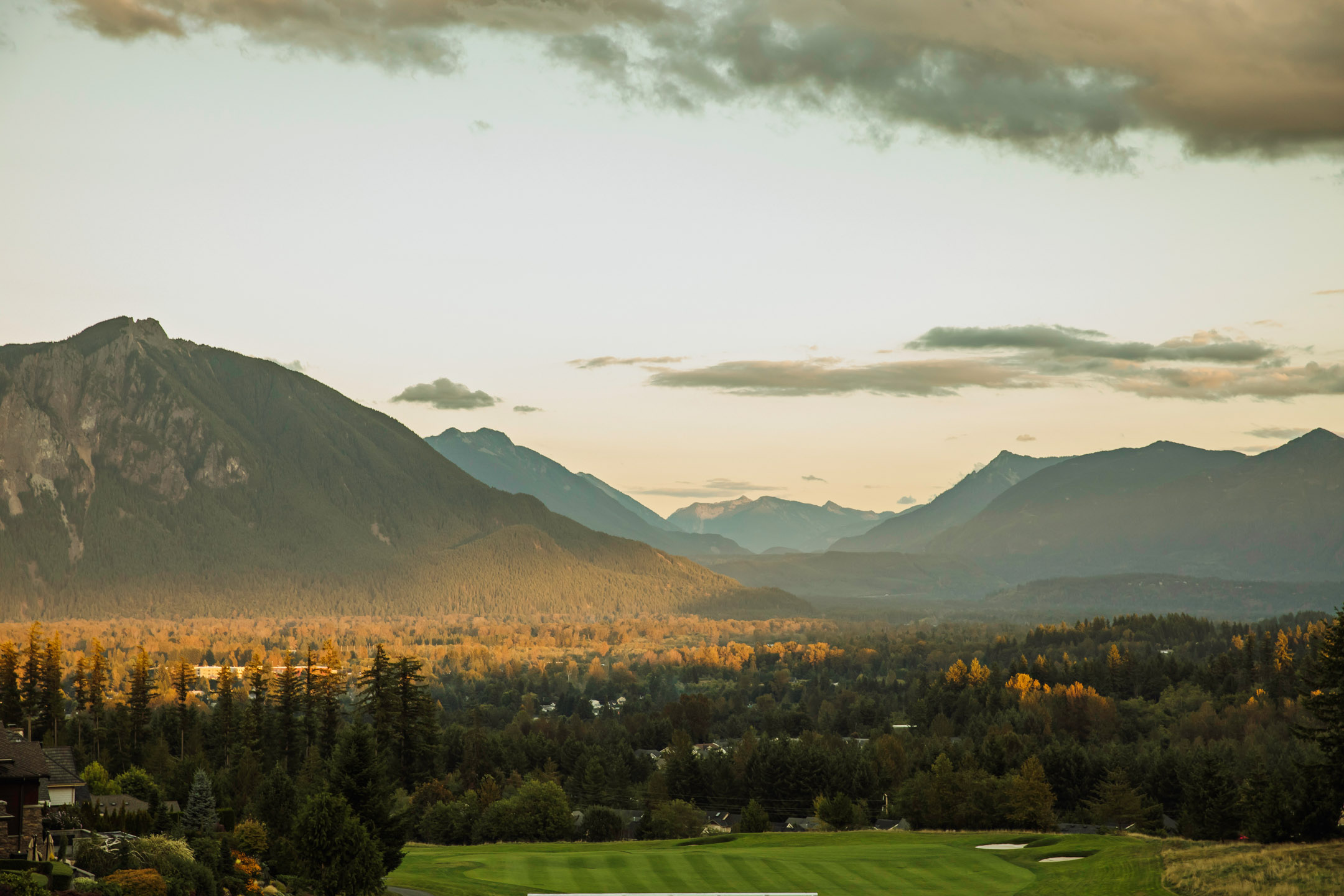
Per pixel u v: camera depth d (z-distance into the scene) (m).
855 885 64.38
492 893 61.84
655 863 73.69
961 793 114.94
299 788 101.06
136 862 48.28
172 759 126.94
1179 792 122.00
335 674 136.75
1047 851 75.00
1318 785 67.12
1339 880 50.31
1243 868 54.91
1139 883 56.50
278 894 57.62
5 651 134.12
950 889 62.78
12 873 39.53
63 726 135.75
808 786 130.25
